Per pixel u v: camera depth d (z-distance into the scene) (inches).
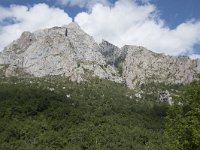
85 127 6063.0
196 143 1192.2
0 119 5831.7
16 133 5349.4
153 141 5723.4
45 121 6023.6
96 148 5280.5
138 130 6220.5
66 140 5393.7
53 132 5590.6
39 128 5674.2
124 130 6117.1
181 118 1309.1
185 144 1243.2
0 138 5162.4
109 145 5506.9
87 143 5438.0
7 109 6127.0
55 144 5275.6
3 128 5452.8
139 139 5851.4
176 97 1374.3
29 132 5462.6
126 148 5477.4
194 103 1301.7
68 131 5753.0
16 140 5231.3
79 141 5457.7
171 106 1379.2
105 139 5610.2
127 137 5821.9
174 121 1364.4
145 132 6195.9
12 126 5497.1
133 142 5689.0
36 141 5255.9
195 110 1254.3
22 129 5457.7
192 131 1221.7
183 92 1371.8
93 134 5713.6
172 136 1312.7
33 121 5925.2
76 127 6023.6
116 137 5728.3
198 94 1307.8
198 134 1184.2
